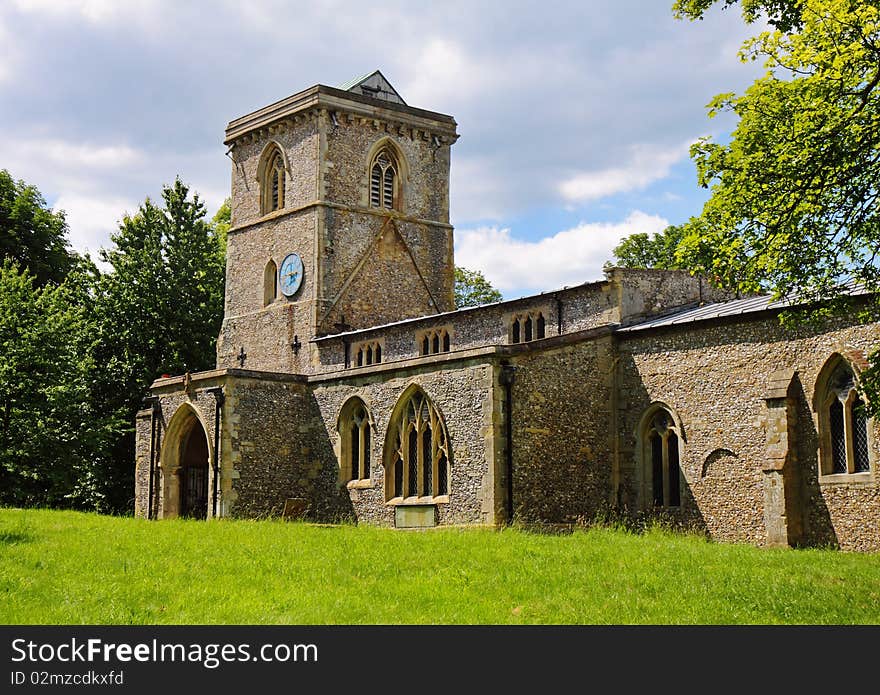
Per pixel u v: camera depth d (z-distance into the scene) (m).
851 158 19.41
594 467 30.41
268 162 48.06
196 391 36.06
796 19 21.09
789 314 21.38
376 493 32.66
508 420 28.64
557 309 33.84
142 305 52.03
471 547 22.00
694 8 21.91
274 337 45.97
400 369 32.03
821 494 26.20
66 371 45.03
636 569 18.92
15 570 18.41
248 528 27.62
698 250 20.95
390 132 47.50
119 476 49.66
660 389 30.30
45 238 57.50
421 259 47.78
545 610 15.39
